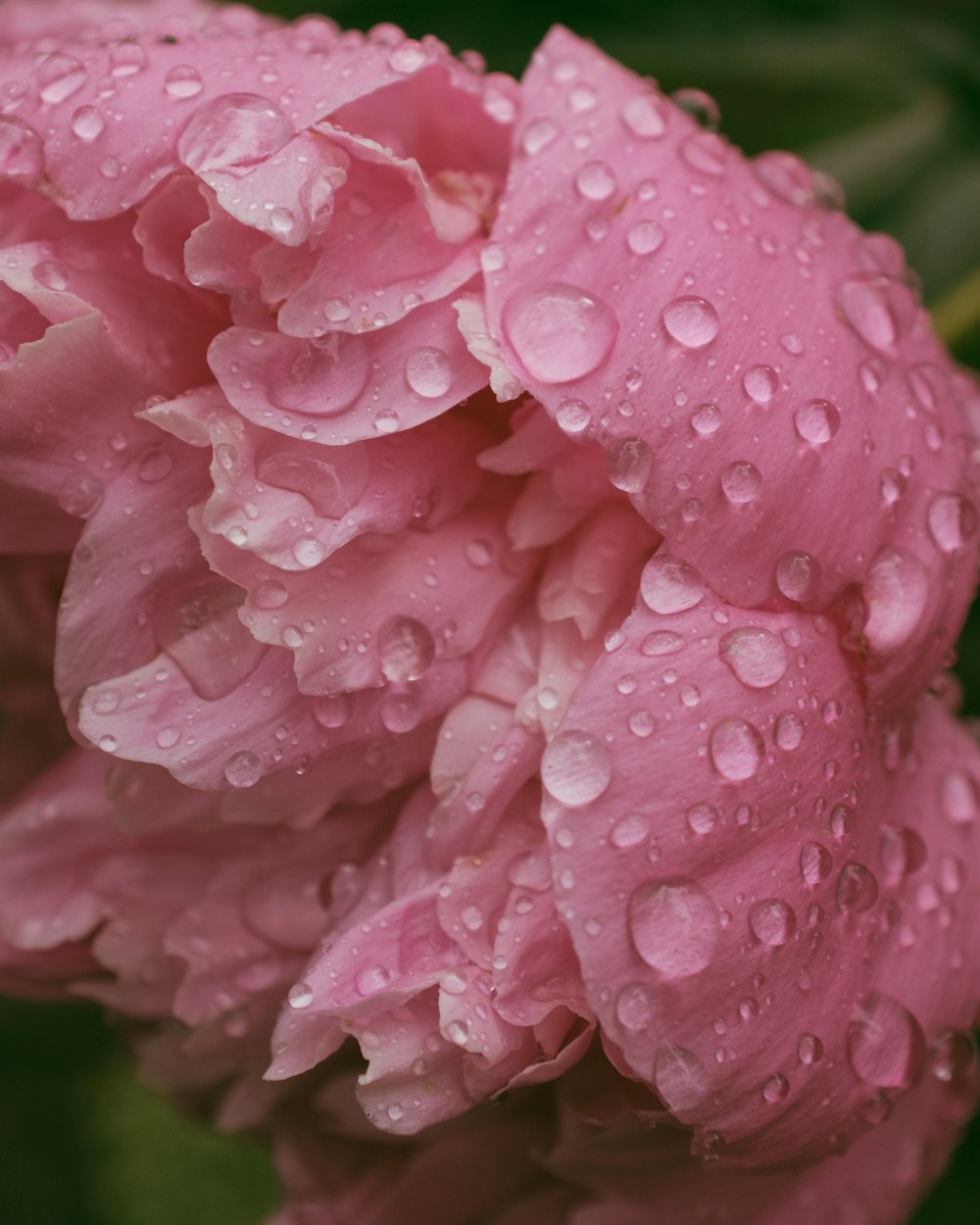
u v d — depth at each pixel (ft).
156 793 1.16
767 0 1.40
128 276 1.13
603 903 1.07
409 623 1.12
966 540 1.13
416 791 1.15
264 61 1.11
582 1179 1.19
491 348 1.08
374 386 1.09
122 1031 1.28
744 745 1.08
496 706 1.13
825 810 1.09
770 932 1.08
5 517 1.16
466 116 1.13
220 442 1.09
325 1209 1.24
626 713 1.08
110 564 1.12
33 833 1.21
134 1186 1.66
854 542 1.10
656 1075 1.07
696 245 1.10
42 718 1.28
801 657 1.09
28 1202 1.67
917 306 1.16
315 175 1.09
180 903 1.19
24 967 1.21
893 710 1.13
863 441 1.10
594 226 1.10
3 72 1.14
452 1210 1.21
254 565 1.11
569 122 1.11
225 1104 1.25
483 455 1.11
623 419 1.08
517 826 1.12
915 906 1.13
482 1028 1.09
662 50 1.35
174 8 1.25
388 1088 1.10
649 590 1.09
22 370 1.11
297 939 1.17
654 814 1.07
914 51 1.37
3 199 1.12
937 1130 1.21
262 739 1.12
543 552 1.13
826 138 1.38
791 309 1.10
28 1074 1.49
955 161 1.36
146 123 1.10
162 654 1.13
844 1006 1.11
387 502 1.11
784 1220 1.19
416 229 1.11
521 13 1.39
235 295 1.10
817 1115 1.11
